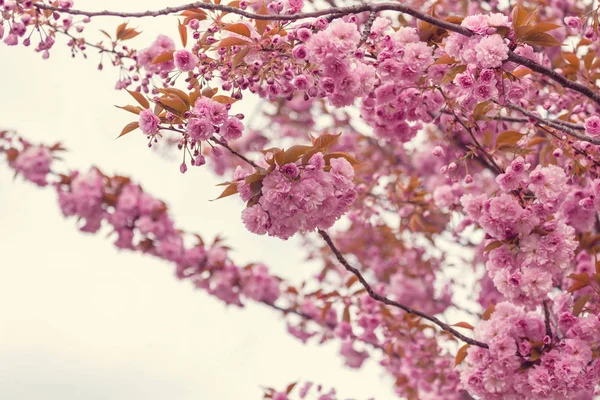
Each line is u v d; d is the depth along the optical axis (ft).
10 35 6.84
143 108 6.65
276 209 6.56
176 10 6.67
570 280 7.94
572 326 7.11
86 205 9.69
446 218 9.58
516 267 7.08
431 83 7.24
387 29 7.02
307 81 6.72
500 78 6.82
